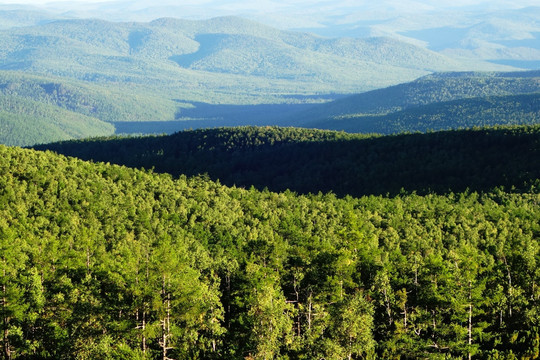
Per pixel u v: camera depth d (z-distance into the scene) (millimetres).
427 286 76625
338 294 78375
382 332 78375
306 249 91125
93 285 74000
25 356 71938
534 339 73375
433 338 74312
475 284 73000
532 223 137625
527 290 82875
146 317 66750
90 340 67062
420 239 122312
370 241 99750
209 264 93688
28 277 78062
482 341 76375
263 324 67312
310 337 69312
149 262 66250
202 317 74938
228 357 71812
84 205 137500
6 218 121250
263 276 81750
